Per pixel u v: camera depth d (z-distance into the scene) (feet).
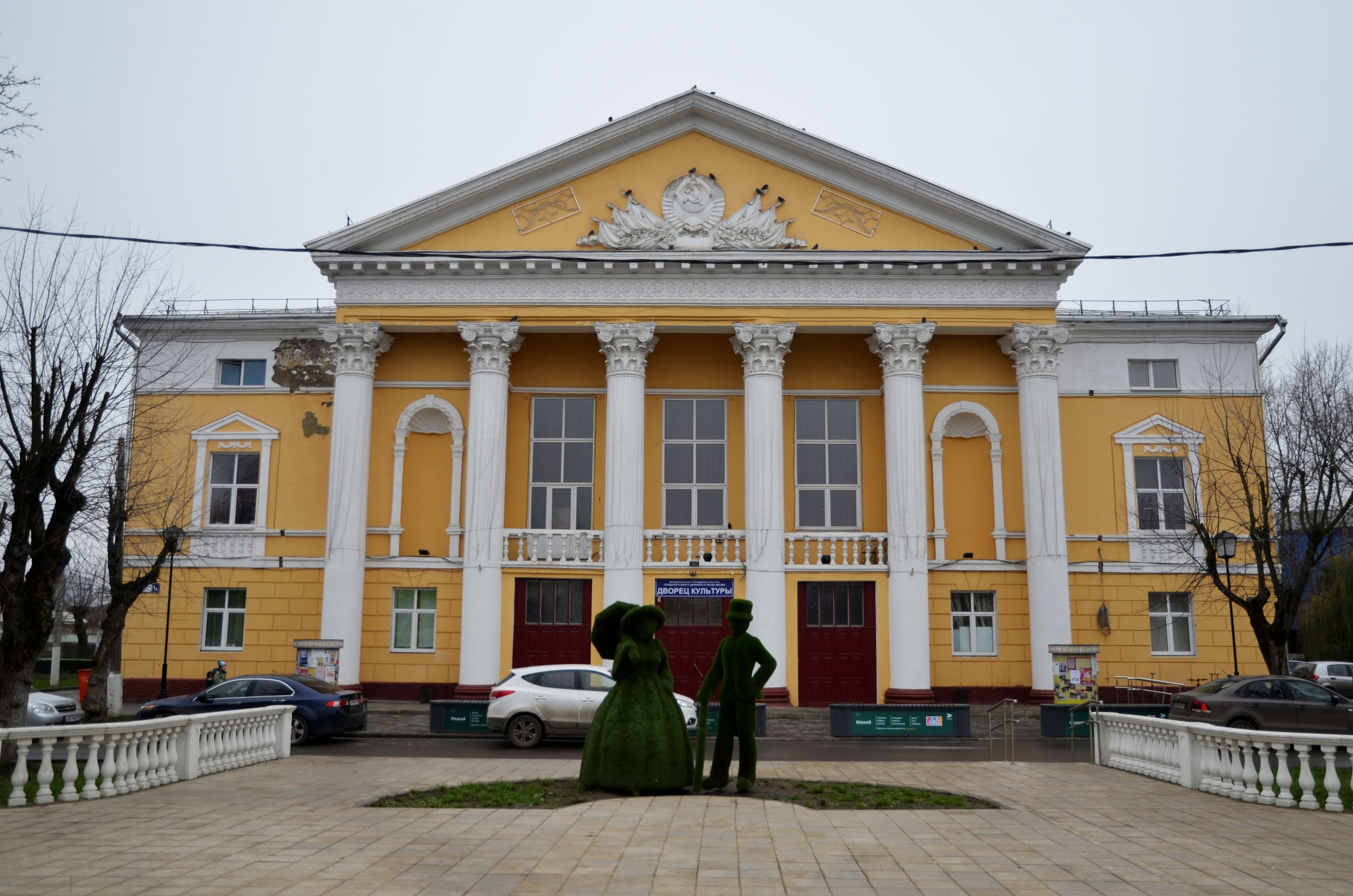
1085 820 36.37
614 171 91.04
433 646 91.04
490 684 85.15
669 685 42.63
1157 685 91.15
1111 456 96.02
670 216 90.12
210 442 97.81
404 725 76.18
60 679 145.07
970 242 89.81
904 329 88.79
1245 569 93.04
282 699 67.05
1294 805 39.29
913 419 88.22
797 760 57.82
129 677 93.50
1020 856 30.32
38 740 39.19
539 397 95.76
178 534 76.95
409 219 89.92
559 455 95.20
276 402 98.17
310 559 95.04
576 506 94.38
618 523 87.10
